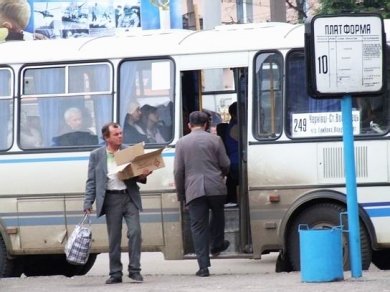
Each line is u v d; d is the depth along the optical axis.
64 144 29.50
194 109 29.64
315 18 23.95
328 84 23.94
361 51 24.02
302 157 27.67
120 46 29.42
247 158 28.02
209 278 27.23
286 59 28.02
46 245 29.53
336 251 24.67
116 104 29.25
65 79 29.66
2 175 29.77
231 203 29.39
